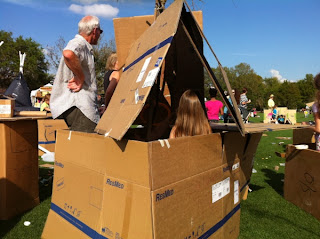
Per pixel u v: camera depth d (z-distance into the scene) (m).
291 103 78.31
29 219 2.88
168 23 1.80
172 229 1.52
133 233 1.49
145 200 1.42
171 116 3.13
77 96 2.54
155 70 1.48
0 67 36.91
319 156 2.91
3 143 2.86
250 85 70.94
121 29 3.17
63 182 2.23
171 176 1.52
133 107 1.50
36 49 41.06
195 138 1.72
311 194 3.07
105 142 1.74
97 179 1.82
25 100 4.74
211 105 5.79
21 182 3.05
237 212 2.42
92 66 2.65
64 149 2.24
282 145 8.30
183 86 2.79
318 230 2.69
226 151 2.13
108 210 1.68
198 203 1.76
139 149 1.44
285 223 2.84
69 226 2.06
